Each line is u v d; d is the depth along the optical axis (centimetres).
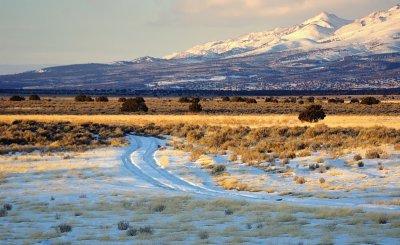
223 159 6094
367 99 18888
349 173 4806
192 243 2456
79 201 4041
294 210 3325
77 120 12412
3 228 3058
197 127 10438
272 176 4975
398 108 16212
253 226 2892
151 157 6731
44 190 4619
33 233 2877
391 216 2948
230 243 2430
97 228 3006
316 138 7244
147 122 11788
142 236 2684
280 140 7438
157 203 3803
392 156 5428
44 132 9081
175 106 18612
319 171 4984
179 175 5397
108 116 14012
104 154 7106
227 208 3516
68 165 6128
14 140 8312
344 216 3062
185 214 3366
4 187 4800
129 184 4953
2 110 16300
